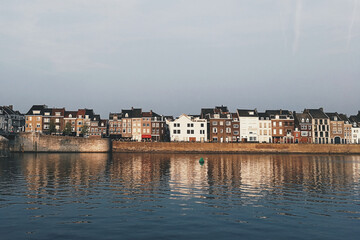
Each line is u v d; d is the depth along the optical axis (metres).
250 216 19.17
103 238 15.14
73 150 94.50
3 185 29.16
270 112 119.44
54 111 119.88
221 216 19.08
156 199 23.67
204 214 19.48
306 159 74.88
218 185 30.67
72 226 16.89
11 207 20.69
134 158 71.62
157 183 31.58
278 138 116.06
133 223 17.52
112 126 119.25
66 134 110.44
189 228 16.75
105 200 23.16
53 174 37.81
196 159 69.94
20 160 60.53
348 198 24.78
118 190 27.31
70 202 22.36
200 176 37.69
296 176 38.81
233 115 118.81
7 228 16.44
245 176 38.16
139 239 15.06
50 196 24.33
